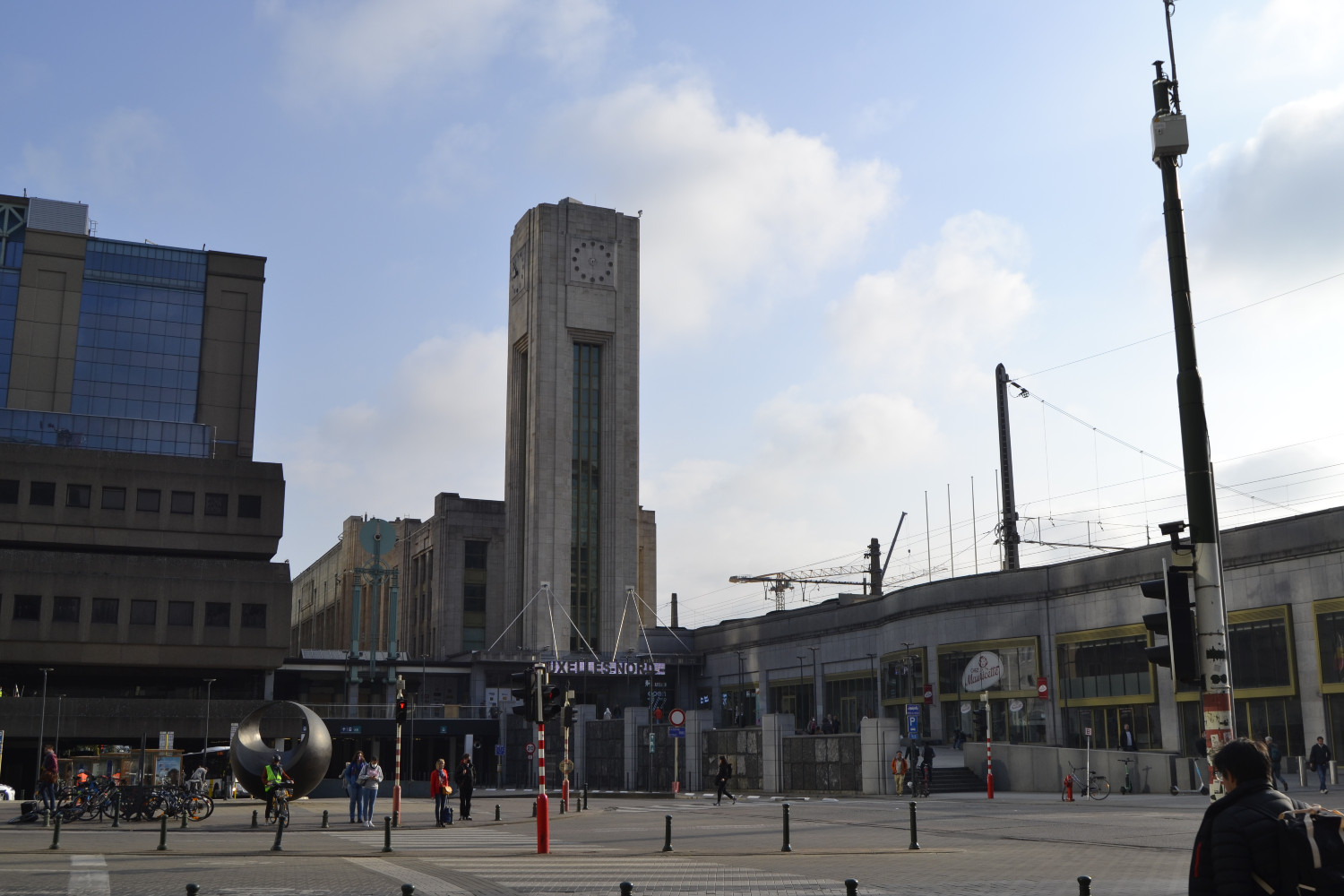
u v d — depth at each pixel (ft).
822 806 143.02
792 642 314.96
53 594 295.28
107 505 318.45
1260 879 20.34
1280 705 174.81
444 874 68.08
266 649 311.88
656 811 142.20
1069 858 75.97
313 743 140.15
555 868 71.77
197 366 417.28
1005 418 277.03
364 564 526.57
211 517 327.06
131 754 181.78
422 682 365.61
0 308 396.57
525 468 400.26
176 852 85.76
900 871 68.54
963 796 162.40
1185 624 42.14
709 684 360.28
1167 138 46.44
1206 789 146.51
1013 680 226.79
